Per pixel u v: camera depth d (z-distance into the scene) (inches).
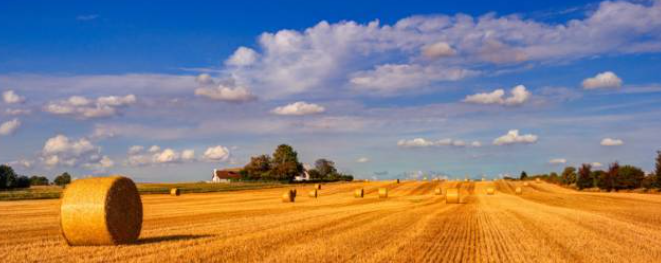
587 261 606.9
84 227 693.3
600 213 1424.7
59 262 565.0
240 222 1066.7
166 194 2925.7
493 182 4394.7
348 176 6102.4
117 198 720.3
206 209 1603.1
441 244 741.3
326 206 1765.5
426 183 4222.4
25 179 4261.8
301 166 5713.6
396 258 609.9
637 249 705.0
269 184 4259.4
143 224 1036.5
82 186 708.0
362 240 762.8
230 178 6535.4
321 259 590.2
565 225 1039.6
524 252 671.8
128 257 595.8
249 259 583.2
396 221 1101.7
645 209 1642.5
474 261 605.0
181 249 655.1
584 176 3961.6
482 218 1211.9
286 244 706.2
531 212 1439.5
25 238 786.8
